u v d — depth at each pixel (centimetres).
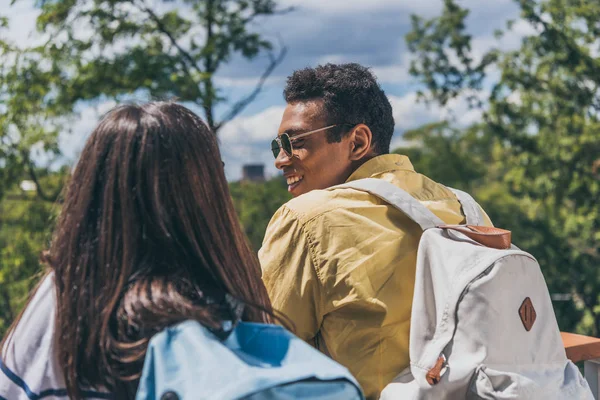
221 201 116
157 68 1452
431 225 183
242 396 89
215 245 113
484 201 2238
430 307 169
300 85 212
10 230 1512
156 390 93
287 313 185
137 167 110
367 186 190
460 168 2892
